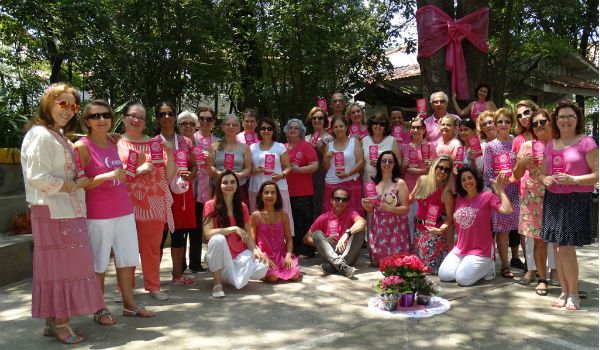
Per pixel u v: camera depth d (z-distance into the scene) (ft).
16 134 21.91
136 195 14.25
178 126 17.99
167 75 30.32
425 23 24.98
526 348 11.07
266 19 31.45
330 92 33.47
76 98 11.55
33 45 29.32
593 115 55.52
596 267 18.22
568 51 41.60
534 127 14.51
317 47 31.63
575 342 11.41
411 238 19.99
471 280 16.20
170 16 29.73
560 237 13.34
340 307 14.08
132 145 14.46
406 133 21.43
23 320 13.30
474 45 25.07
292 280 16.98
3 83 29.01
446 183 17.78
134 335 12.01
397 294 13.62
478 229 16.48
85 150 12.32
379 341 11.53
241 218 16.46
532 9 37.06
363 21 35.06
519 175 15.55
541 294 15.08
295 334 12.01
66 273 11.28
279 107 33.55
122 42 28.25
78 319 13.17
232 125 19.34
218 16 31.24
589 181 12.67
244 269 15.83
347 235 17.90
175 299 14.97
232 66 33.30
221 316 13.35
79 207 11.59
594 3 43.83
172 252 16.61
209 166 18.52
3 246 16.84
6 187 20.42
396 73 49.19
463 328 12.35
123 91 29.14
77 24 27.12
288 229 17.74
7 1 26.09
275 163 19.60
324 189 20.67
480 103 22.06
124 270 13.19
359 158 20.12
